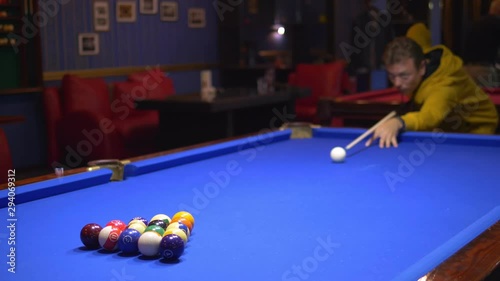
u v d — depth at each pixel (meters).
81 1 7.41
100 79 7.16
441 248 1.54
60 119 6.68
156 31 8.32
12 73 6.81
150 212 2.08
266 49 9.64
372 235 1.80
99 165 2.54
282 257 1.62
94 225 1.69
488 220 1.78
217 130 6.19
